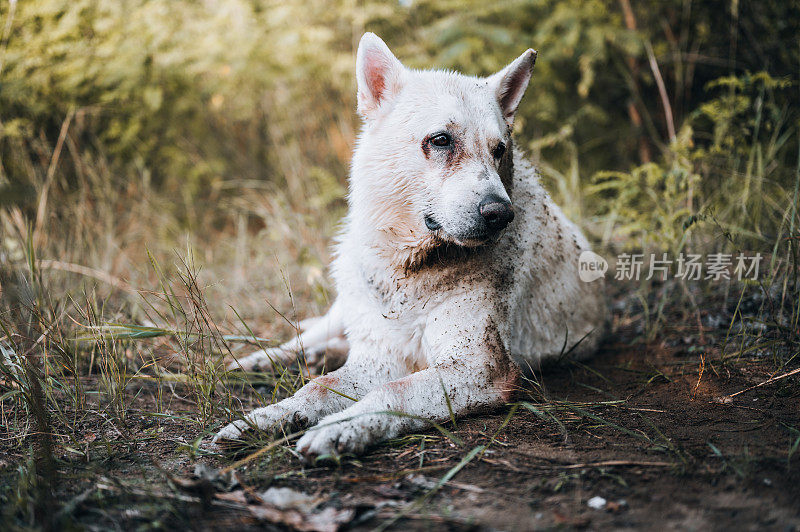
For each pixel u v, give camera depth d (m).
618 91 7.91
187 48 7.40
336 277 3.77
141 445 2.85
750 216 4.96
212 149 8.38
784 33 6.78
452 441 2.77
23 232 4.99
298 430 2.91
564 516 2.12
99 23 7.00
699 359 3.88
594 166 7.52
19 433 2.94
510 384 3.19
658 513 2.13
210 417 3.08
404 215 3.34
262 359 3.97
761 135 6.17
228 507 2.25
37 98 6.86
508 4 7.23
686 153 5.33
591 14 7.24
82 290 4.35
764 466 2.45
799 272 4.22
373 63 3.51
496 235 3.14
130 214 6.69
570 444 2.73
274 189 7.71
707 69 7.36
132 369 3.79
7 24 6.38
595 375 3.85
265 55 7.69
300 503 2.23
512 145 3.72
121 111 7.40
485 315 3.26
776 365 3.58
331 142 8.27
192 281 3.66
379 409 2.79
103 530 2.08
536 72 7.38
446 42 7.47
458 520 2.10
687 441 2.72
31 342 3.34
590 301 4.27
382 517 2.15
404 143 3.29
